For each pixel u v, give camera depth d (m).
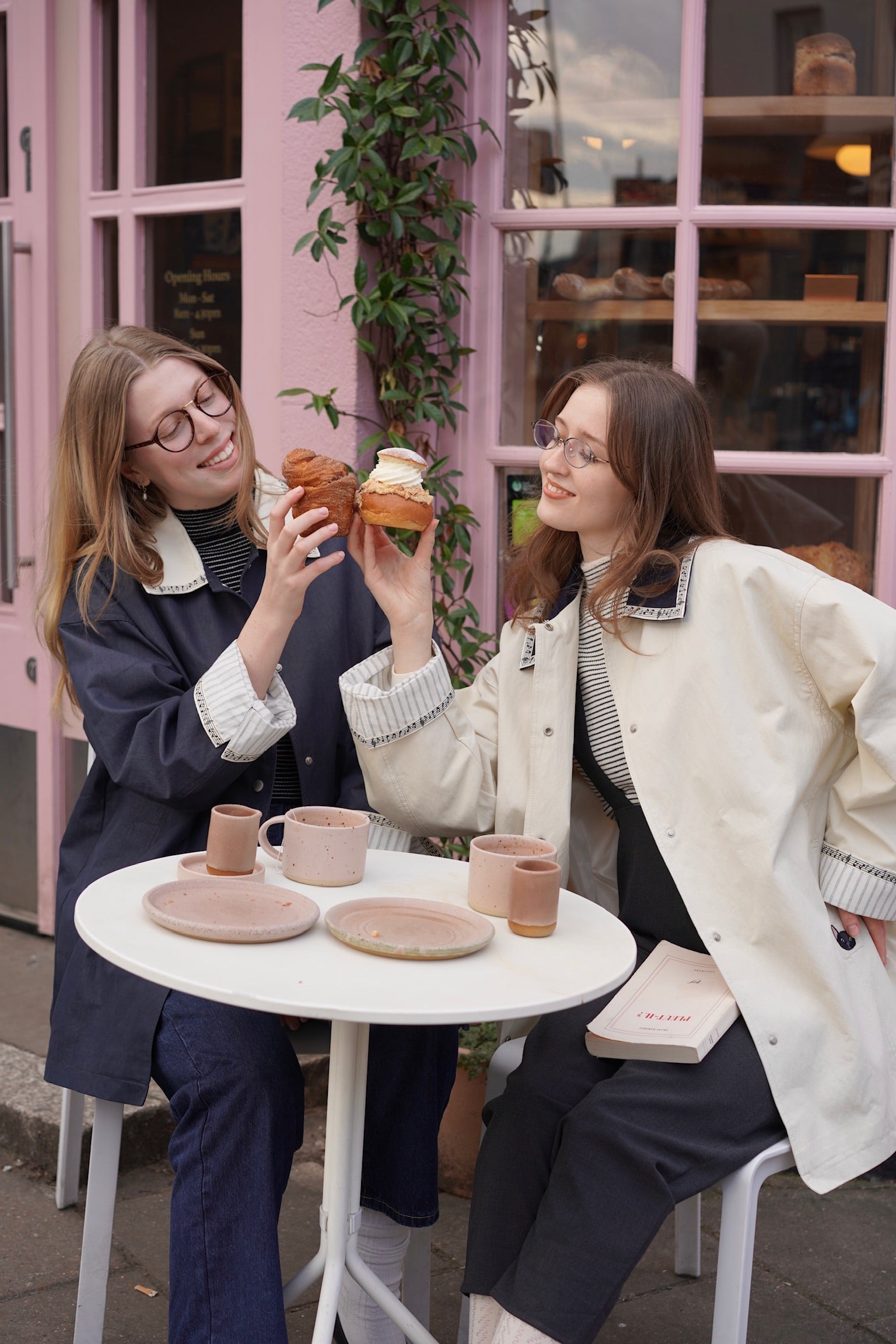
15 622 3.90
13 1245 2.54
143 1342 2.24
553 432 2.09
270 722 1.98
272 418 3.32
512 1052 2.11
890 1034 1.96
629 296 3.09
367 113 2.96
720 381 3.08
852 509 3.06
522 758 2.19
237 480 2.27
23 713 3.91
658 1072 1.80
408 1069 2.03
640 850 2.10
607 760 2.13
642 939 2.13
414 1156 2.02
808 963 1.88
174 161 3.48
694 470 2.08
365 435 3.20
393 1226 2.06
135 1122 2.86
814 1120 1.83
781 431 3.06
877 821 1.96
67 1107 2.64
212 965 1.51
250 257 3.32
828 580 1.94
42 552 2.63
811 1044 1.85
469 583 3.12
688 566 2.02
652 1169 1.70
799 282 3.03
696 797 1.98
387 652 2.15
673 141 3.02
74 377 2.22
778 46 2.97
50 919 3.93
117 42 3.54
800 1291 2.45
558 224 3.10
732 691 1.96
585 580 2.19
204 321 3.46
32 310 3.81
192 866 1.88
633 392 2.03
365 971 1.53
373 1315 1.98
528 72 3.10
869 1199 2.81
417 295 3.14
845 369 3.04
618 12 3.02
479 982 1.52
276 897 1.75
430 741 2.12
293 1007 1.40
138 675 2.10
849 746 2.02
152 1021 1.92
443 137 2.95
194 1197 1.74
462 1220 2.70
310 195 3.02
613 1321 2.36
